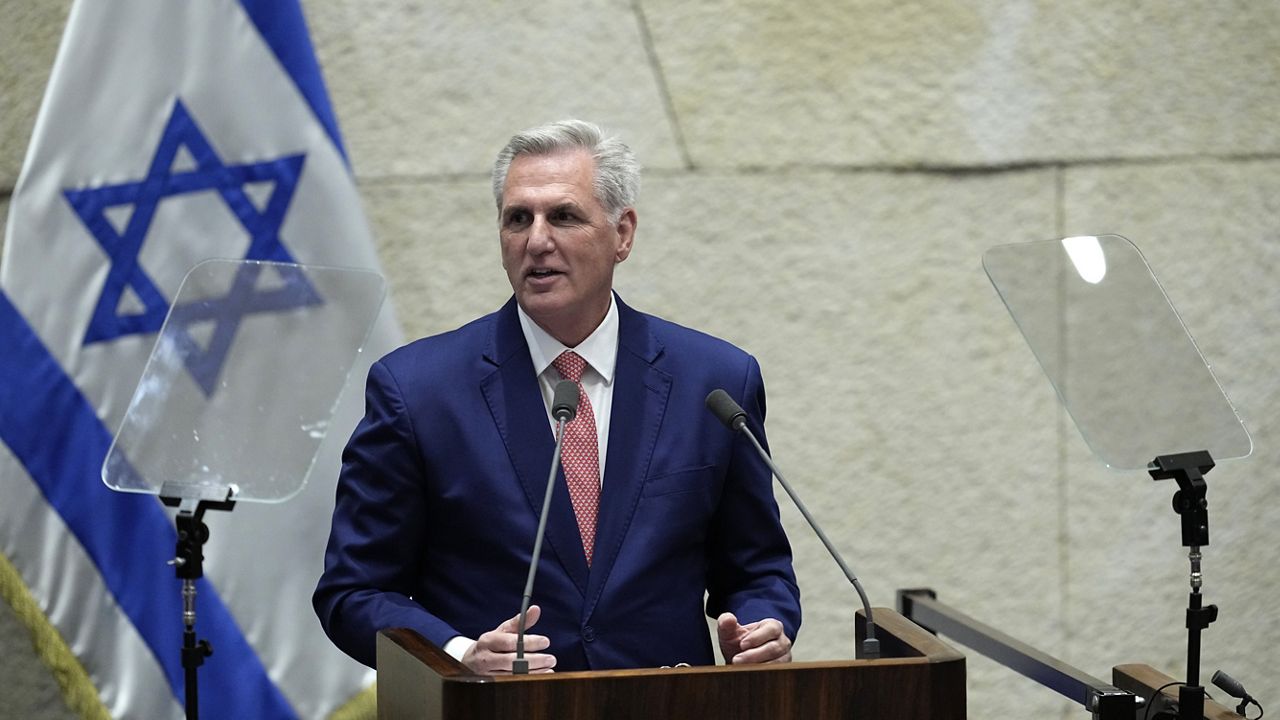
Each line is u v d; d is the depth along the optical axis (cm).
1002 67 1628
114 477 969
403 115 1520
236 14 1320
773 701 746
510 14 1545
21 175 1277
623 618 956
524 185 973
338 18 1503
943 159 1617
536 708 721
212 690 1289
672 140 1572
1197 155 1670
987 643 1173
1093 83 1645
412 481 975
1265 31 1686
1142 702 987
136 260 1280
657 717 733
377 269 1326
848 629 1608
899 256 1616
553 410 897
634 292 1558
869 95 1609
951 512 1630
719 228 1578
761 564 1022
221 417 990
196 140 1302
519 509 965
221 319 1014
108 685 1273
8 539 1253
